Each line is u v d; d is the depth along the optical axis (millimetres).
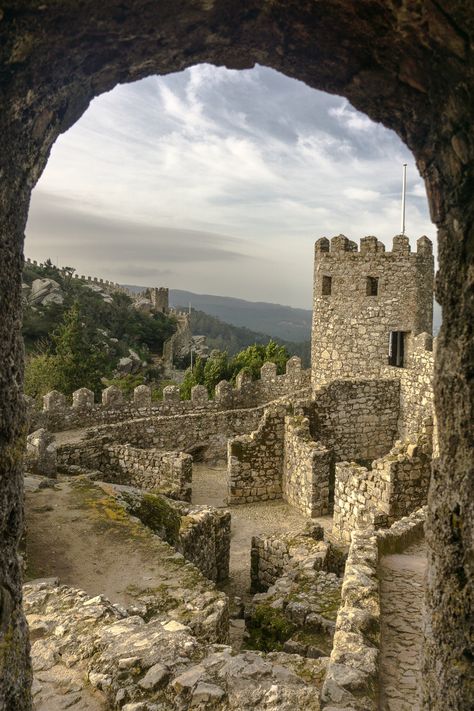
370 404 21281
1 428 3445
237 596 11477
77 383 40688
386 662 6137
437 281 3381
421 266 22969
